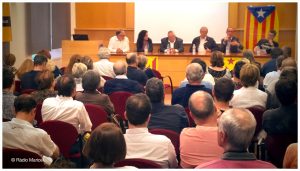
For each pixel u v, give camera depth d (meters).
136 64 6.05
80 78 4.82
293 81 3.09
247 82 3.98
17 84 5.46
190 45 10.02
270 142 3.19
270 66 6.36
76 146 3.65
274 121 3.12
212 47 9.03
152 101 3.36
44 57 5.34
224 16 9.91
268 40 8.91
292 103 3.10
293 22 10.09
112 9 10.57
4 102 3.65
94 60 8.52
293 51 10.16
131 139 2.53
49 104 3.58
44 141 2.85
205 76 5.20
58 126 3.28
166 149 2.52
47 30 11.22
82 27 10.68
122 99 4.55
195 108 2.59
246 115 1.96
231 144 1.95
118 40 9.40
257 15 9.80
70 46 8.55
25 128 2.83
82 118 3.59
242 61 4.75
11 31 8.16
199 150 2.50
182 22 9.98
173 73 8.58
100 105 4.03
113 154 1.96
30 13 9.70
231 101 4.00
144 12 10.02
